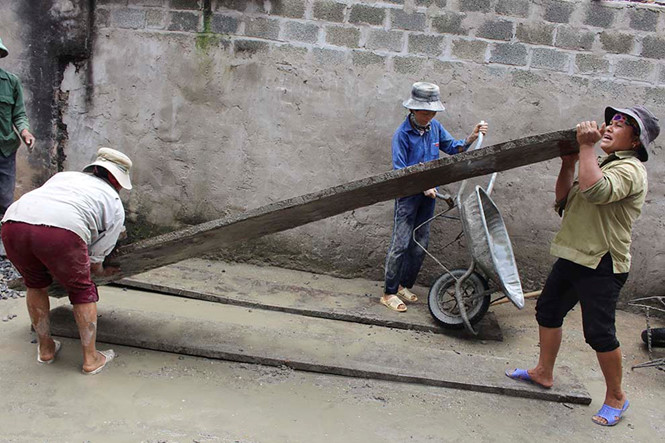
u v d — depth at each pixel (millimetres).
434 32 4996
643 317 5156
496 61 4992
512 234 5254
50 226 3203
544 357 3689
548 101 5012
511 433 3320
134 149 5426
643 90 4914
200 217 5480
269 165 5344
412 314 4766
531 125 5062
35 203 3252
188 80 5262
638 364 4320
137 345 3893
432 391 3693
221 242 3809
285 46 5133
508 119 5066
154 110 5340
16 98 4910
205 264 5449
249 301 4730
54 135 5422
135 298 4707
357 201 3658
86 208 3312
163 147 5398
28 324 4121
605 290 3297
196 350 3850
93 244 3461
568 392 3705
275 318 4574
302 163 5312
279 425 3211
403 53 5051
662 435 3418
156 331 4031
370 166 5266
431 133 4734
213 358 3857
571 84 4973
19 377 3436
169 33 5199
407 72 5070
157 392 3420
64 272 3303
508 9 4906
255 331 4199
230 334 4105
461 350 4328
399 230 4688
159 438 3008
